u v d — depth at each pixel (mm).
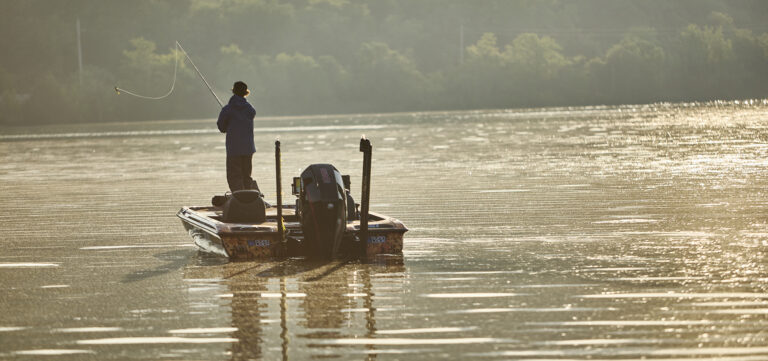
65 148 126688
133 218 41562
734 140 91562
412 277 25219
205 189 55469
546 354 17281
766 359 16672
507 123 176375
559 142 98562
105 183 62281
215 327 19828
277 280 25188
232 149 33906
